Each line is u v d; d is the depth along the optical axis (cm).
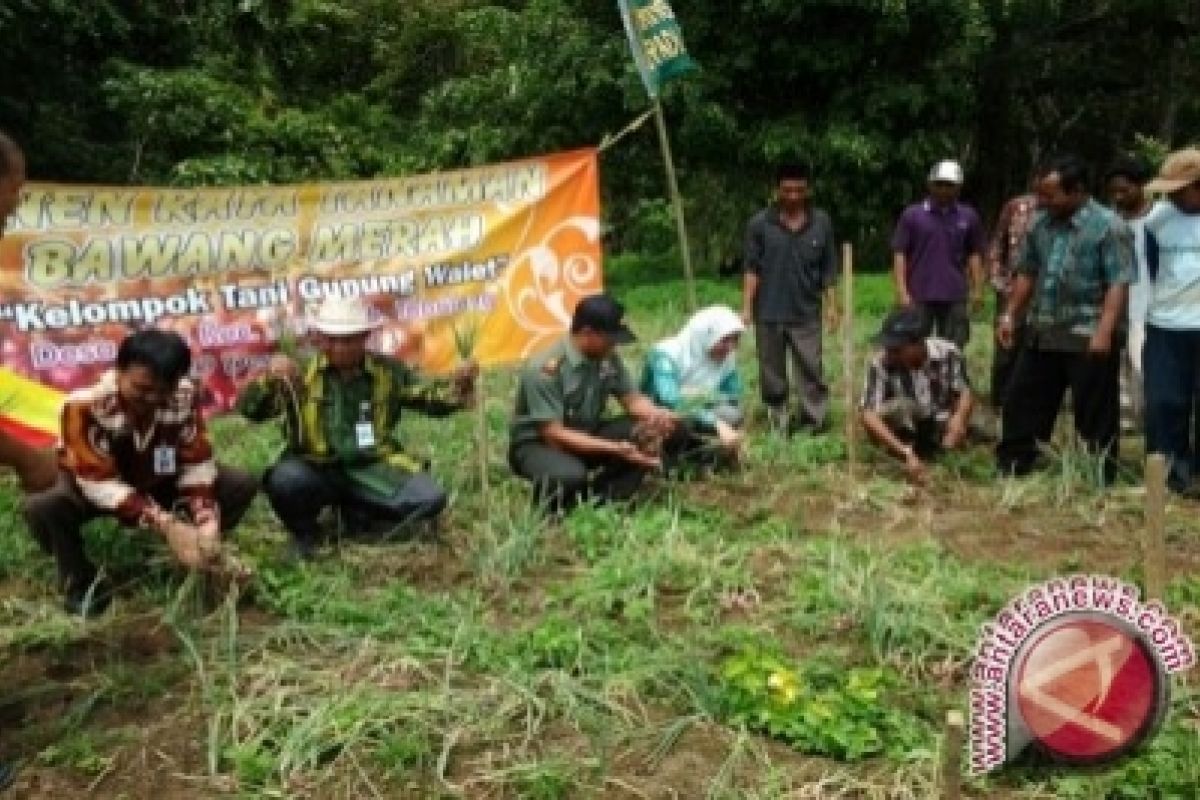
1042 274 691
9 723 442
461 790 393
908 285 880
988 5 1593
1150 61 1803
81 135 1681
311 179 1711
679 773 400
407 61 2303
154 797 396
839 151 1556
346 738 411
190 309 729
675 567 552
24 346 690
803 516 644
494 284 797
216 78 1738
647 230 1983
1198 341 669
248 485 562
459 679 457
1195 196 656
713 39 1603
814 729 414
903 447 706
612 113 1705
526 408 643
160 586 535
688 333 723
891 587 516
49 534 520
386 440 600
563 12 1689
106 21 1549
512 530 579
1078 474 677
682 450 699
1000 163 1877
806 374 832
